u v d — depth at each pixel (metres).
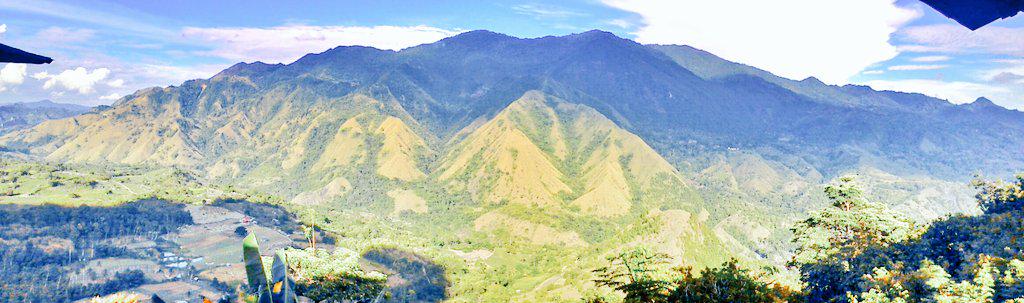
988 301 11.26
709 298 12.50
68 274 133.25
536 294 102.88
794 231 31.34
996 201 25.31
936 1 2.83
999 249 14.95
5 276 128.25
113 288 125.62
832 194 30.27
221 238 169.38
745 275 13.12
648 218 112.00
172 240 166.62
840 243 28.55
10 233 155.62
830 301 15.90
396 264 137.88
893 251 18.28
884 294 13.05
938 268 12.86
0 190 197.75
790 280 20.00
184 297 119.00
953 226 17.81
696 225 107.94
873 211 28.42
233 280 133.88
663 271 13.62
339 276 18.98
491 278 133.12
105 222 174.62
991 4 2.68
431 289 123.38
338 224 198.50
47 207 182.00
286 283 3.47
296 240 163.50
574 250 172.38
